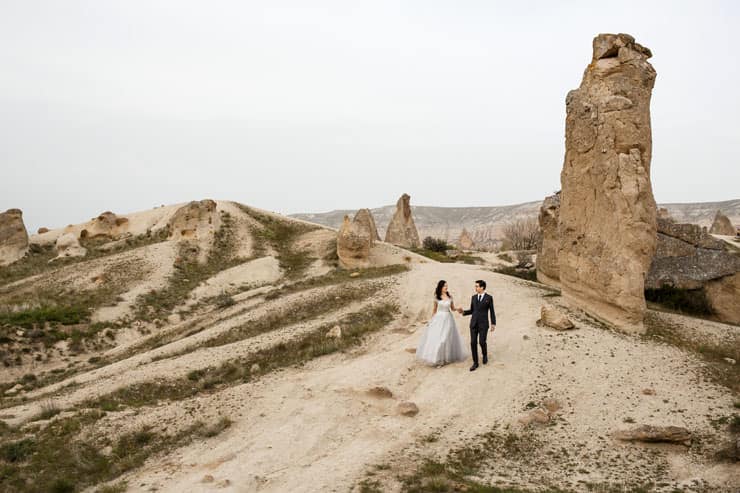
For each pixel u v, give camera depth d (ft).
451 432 36.94
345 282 93.20
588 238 62.69
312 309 78.13
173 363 58.85
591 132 61.93
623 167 58.59
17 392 64.44
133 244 143.43
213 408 43.14
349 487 28.58
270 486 29.60
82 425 41.88
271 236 161.79
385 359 52.29
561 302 68.54
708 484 28.96
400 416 39.91
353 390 44.93
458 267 110.83
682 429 33.94
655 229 59.77
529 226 233.96
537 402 40.88
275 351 60.34
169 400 49.32
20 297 99.35
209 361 58.54
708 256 79.56
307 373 51.55
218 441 37.65
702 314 76.07
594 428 36.81
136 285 108.68
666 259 81.82
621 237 58.34
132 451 37.58
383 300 79.15
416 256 139.54
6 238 129.90
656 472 30.94
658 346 53.11
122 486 31.07
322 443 35.81
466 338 57.41
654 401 40.42
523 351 50.80
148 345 79.20
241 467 32.35
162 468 33.76
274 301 86.53
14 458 37.58
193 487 29.58
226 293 112.98
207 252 138.41
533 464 32.53
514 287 83.25
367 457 32.81
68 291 103.60
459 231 486.38
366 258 128.16
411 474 30.40
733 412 37.93
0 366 72.23
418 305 77.10
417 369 49.14
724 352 52.85
